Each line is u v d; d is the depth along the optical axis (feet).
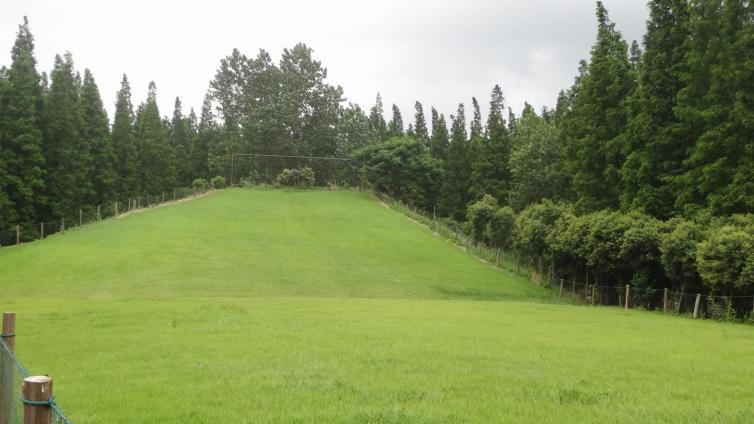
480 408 28.71
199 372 37.24
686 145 128.36
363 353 44.65
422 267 151.02
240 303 89.25
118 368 38.65
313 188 301.63
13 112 172.14
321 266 145.89
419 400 30.40
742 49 111.75
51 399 13.16
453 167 284.00
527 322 73.26
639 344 54.80
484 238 176.14
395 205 254.47
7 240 158.71
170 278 124.16
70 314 69.67
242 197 260.42
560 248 132.67
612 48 171.32
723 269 92.68
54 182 184.75
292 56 341.82
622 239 115.34
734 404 30.94
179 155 330.34
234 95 363.35
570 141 171.12
